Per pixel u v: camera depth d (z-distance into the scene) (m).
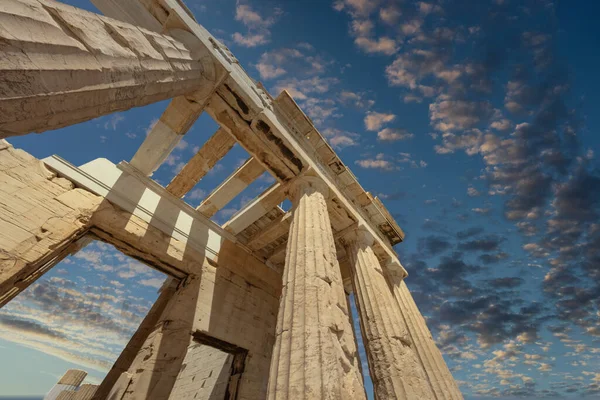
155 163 10.07
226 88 7.35
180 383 13.70
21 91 2.39
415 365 6.83
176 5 6.77
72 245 8.14
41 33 2.60
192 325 9.34
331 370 4.19
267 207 11.45
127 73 3.76
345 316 5.64
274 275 13.86
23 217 6.85
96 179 8.95
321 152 10.63
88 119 3.48
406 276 12.06
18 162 7.45
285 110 9.70
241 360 10.79
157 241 9.72
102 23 3.75
